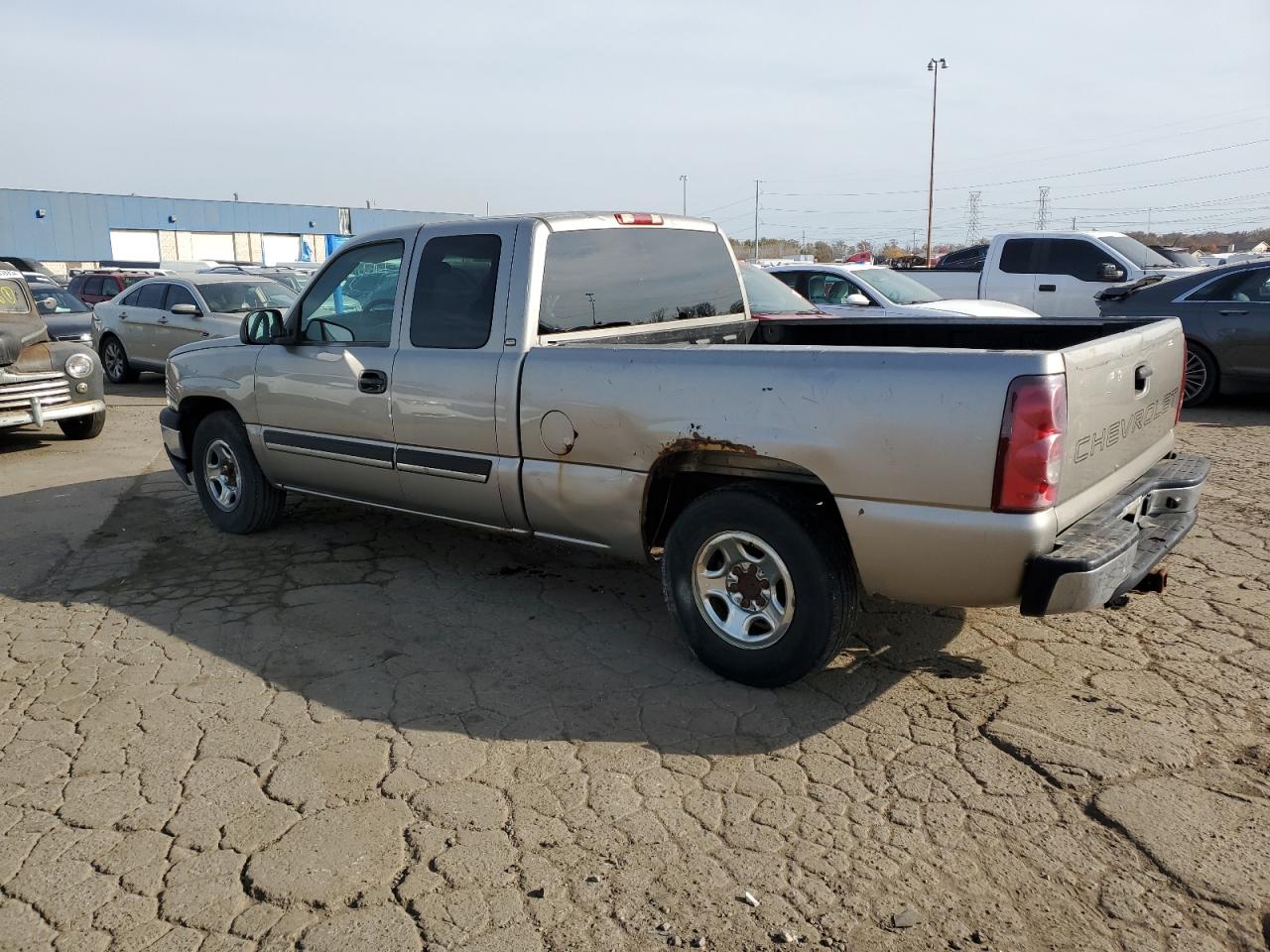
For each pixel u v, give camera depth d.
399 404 5.02
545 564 5.71
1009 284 13.34
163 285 14.63
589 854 2.99
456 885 2.86
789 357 3.71
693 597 4.13
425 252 4.96
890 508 3.51
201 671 4.33
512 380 4.51
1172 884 2.78
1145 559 3.74
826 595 3.73
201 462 6.49
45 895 2.86
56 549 6.23
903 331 5.50
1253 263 10.20
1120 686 3.97
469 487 4.81
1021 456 3.24
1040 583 3.30
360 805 3.27
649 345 4.36
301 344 5.63
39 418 9.66
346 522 6.68
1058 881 2.81
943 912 2.69
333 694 4.09
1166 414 4.46
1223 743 3.51
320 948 2.62
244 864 2.98
